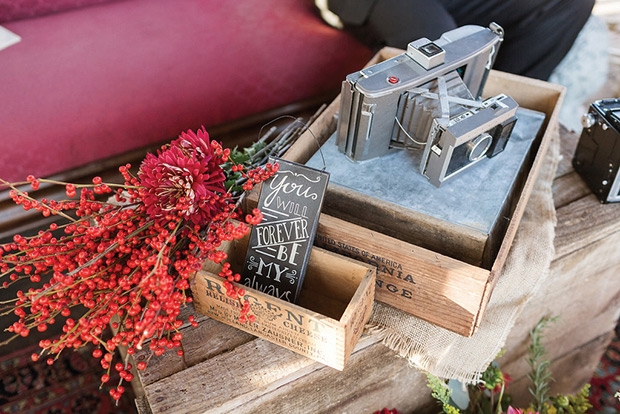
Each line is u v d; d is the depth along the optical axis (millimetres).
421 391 1350
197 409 1010
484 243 1088
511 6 2002
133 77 1783
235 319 1094
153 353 1084
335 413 1217
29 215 1692
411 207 1140
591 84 2379
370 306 1104
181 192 985
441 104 1117
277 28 1999
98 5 2033
